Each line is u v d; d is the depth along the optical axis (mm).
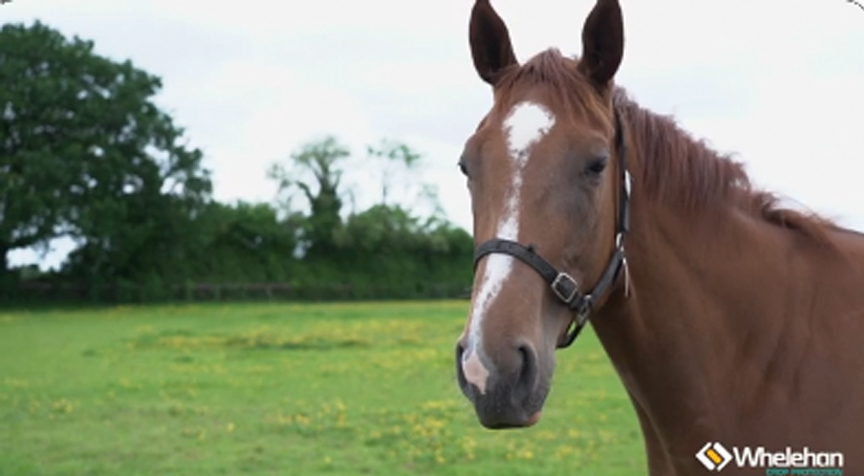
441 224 56531
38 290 39844
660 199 2828
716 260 2863
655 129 2887
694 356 2811
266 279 49156
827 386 2799
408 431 8602
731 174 2982
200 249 45812
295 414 9680
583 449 7719
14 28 41000
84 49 41656
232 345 18797
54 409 10109
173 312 33594
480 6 2828
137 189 42906
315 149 54969
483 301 2381
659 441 2994
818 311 2895
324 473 6996
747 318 2859
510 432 8484
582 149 2506
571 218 2488
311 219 53938
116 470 7176
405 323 26281
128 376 13172
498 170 2527
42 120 40344
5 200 39188
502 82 2734
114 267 42688
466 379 2291
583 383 11961
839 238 3047
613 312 2781
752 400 2832
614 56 2650
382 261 54312
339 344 18938
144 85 42938
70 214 39656
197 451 7855
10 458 7598
